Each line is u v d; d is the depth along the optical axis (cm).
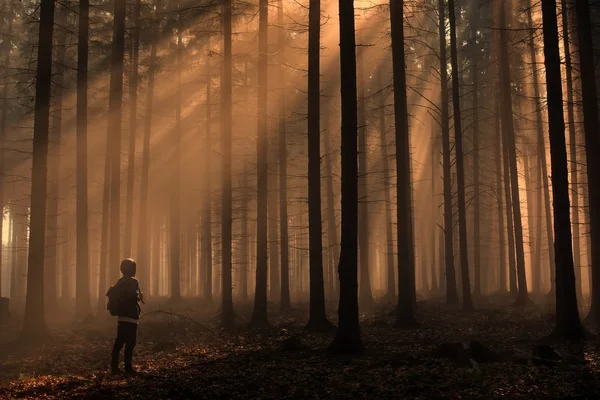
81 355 1370
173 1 2772
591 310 1772
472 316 2138
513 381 954
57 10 2600
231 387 955
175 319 2184
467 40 3234
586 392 870
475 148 3033
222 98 1862
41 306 1559
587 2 1739
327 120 3266
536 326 1742
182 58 3003
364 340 1538
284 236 2598
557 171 1459
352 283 1260
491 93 3572
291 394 901
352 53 1286
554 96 1473
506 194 3216
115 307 1111
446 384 938
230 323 1792
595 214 1753
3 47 3444
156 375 1066
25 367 1219
